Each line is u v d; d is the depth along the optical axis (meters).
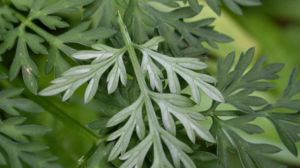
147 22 0.53
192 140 0.47
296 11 0.83
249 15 0.83
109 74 0.48
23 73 0.51
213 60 0.77
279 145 0.74
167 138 0.47
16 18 0.53
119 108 0.50
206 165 0.50
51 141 0.62
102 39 0.51
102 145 0.51
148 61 0.49
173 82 0.48
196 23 0.53
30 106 0.51
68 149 0.63
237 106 0.52
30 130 0.50
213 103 0.52
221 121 0.52
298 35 0.84
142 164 0.48
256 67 0.53
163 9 0.69
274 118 0.52
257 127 0.51
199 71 0.52
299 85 0.53
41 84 0.65
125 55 0.51
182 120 0.47
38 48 0.51
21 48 0.51
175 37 0.53
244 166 0.50
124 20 0.52
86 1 0.51
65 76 0.47
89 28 0.53
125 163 0.47
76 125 0.55
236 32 0.77
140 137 0.47
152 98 0.48
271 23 0.83
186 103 0.47
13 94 0.51
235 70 0.52
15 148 0.50
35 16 0.52
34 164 0.50
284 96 0.52
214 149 0.59
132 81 0.50
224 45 0.77
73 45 0.59
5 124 0.50
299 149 0.74
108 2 0.52
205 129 0.47
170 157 0.50
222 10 0.77
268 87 0.52
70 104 0.64
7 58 0.62
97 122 0.50
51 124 0.63
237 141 0.51
